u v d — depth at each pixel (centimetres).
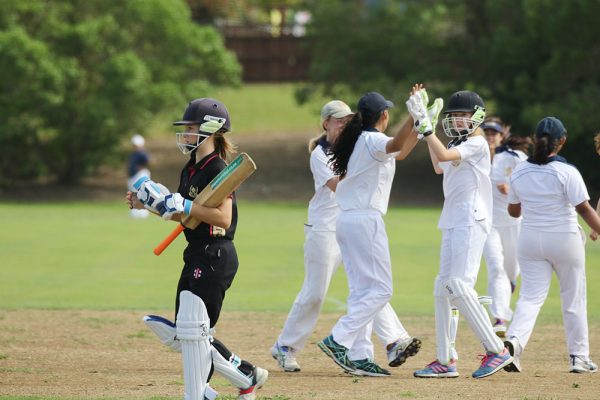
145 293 4834
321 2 13112
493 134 3831
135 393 2602
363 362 2945
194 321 2242
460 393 2638
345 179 2875
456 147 2819
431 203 12162
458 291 2836
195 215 2208
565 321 3027
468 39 12850
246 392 2381
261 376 2381
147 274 5562
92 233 7956
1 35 11862
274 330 3850
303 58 18500
